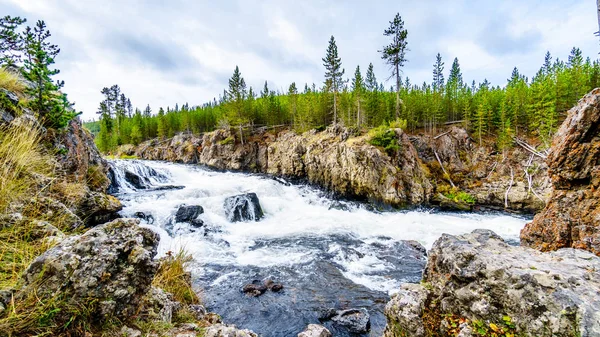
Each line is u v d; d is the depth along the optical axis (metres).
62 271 2.47
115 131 71.25
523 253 3.55
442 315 3.52
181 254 6.82
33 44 6.95
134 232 3.16
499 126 36.56
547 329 2.53
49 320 2.31
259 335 7.11
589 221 4.88
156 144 64.00
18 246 3.30
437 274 3.94
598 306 2.41
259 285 9.57
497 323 2.92
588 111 5.12
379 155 25.97
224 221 17.02
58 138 8.16
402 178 25.78
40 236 3.70
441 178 31.44
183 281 5.95
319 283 10.02
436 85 59.44
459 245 3.81
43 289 2.37
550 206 5.65
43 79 7.07
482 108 36.72
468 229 18.22
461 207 24.81
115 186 20.16
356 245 14.34
